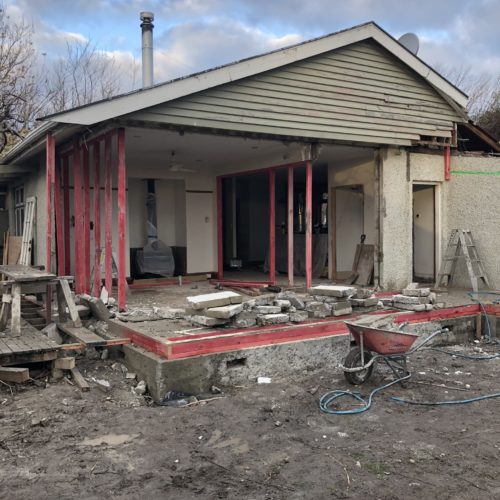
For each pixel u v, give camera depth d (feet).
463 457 13.03
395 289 31.50
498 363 22.57
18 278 20.04
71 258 34.14
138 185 41.19
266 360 19.44
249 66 25.07
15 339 19.24
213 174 41.83
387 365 20.02
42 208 32.17
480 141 36.70
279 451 13.42
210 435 14.39
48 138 25.76
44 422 14.80
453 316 25.90
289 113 27.02
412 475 12.07
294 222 48.49
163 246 40.63
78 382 17.66
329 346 20.93
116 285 34.71
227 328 19.63
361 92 29.22
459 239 31.96
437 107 32.17
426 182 32.86
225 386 18.53
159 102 22.85
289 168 32.81
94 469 12.30
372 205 34.88
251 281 38.04
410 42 32.81
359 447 13.67
